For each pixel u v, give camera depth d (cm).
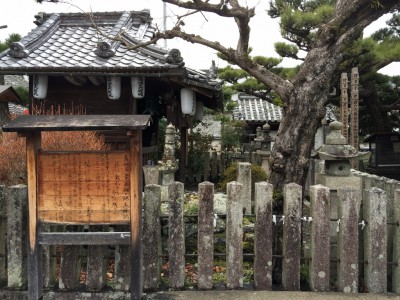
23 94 1436
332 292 352
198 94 912
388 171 1162
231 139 1509
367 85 1350
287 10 1166
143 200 375
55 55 746
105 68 690
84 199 320
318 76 412
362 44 1095
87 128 297
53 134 523
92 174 319
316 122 414
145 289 358
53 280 372
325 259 354
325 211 354
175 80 746
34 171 318
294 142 411
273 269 388
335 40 416
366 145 1669
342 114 974
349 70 1191
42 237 323
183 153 985
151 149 938
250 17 408
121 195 319
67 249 360
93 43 815
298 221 357
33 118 316
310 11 1266
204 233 360
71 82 778
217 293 352
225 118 1669
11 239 356
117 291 355
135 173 318
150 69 693
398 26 1356
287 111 420
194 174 1185
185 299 342
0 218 367
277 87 429
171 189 361
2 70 690
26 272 363
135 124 300
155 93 937
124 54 748
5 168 483
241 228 359
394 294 349
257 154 1154
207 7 402
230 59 444
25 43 754
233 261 361
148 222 360
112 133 757
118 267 357
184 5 405
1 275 369
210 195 360
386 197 364
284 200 369
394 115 1600
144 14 935
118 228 396
